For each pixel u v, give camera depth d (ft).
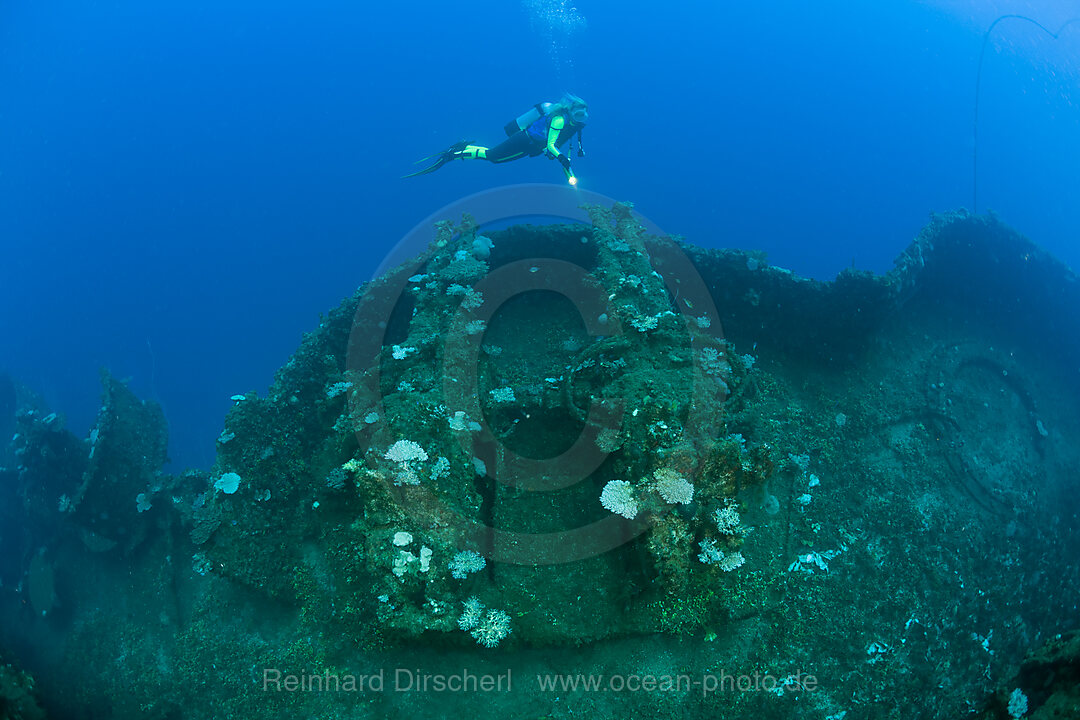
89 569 27.35
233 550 23.58
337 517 24.88
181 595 25.46
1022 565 25.85
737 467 20.54
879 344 31.68
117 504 27.07
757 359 31.01
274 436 26.18
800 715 20.02
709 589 20.24
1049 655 15.57
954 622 22.80
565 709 19.69
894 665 21.25
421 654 21.06
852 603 22.56
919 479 27.22
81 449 30.01
